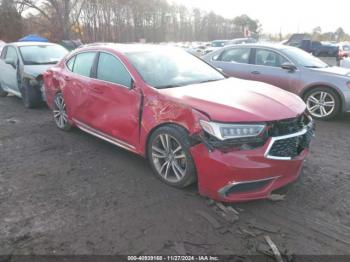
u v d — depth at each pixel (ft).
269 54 24.77
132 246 9.35
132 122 13.62
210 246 9.36
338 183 12.94
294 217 10.69
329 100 22.31
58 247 9.32
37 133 19.56
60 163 15.06
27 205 11.45
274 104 11.68
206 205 11.30
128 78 14.02
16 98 30.99
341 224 10.34
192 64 16.10
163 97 12.35
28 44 28.60
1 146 17.42
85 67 16.83
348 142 17.93
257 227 10.17
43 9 128.88
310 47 101.14
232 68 26.17
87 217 10.71
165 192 12.22
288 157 11.00
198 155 10.96
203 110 11.05
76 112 17.47
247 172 10.34
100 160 15.33
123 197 11.93
